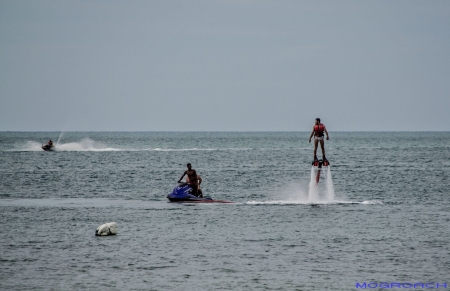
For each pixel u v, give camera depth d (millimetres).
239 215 124750
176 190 149625
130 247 91938
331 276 76688
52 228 108125
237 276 76688
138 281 74500
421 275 77062
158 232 104500
